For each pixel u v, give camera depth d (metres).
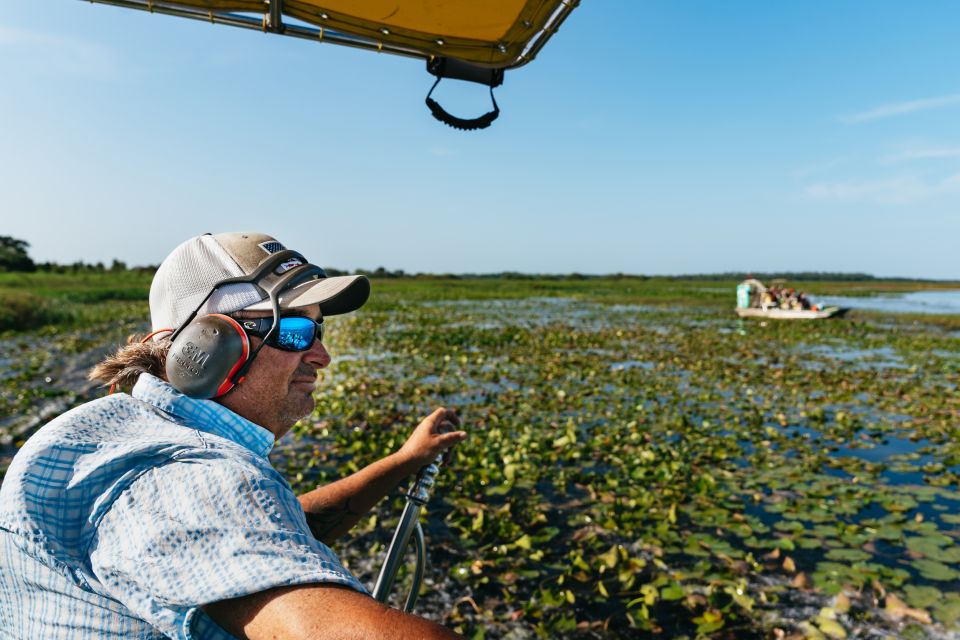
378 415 7.35
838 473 5.45
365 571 3.68
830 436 6.61
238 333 0.96
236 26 1.71
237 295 1.00
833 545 3.98
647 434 6.71
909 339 16.55
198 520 0.73
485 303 37.19
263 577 0.68
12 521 0.80
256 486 0.77
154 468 0.81
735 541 4.06
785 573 3.64
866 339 16.55
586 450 5.93
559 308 32.06
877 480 5.24
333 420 7.20
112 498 0.80
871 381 9.84
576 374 10.40
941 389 9.14
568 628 3.14
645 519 4.39
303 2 1.67
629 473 5.38
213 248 1.05
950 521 4.33
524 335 16.75
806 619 3.18
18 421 6.97
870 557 3.81
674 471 5.31
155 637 0.80
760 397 8.73
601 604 3.36
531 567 3.76
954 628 3.07
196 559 0.71
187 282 1.03
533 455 5.85
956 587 3.44
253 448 0.99
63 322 20.62
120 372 1.02
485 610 3.32
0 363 11.41
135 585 0.74
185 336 0.95
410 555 3.87
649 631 3.12
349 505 1.45
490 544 4.04
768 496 4.88
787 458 5.88
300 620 0.66
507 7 1.67
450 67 1.89
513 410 7.85
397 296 46.78
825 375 10.38
